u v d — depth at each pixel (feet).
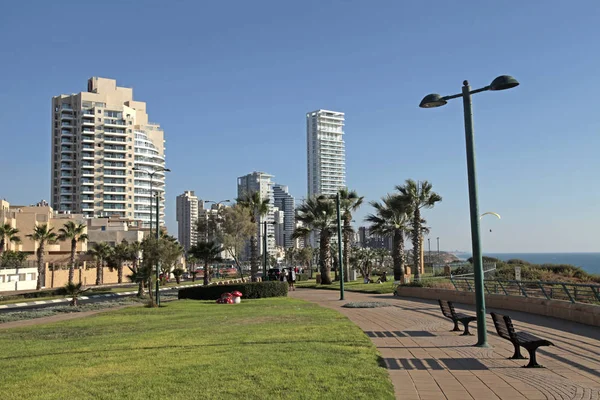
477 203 39.37
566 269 167.02
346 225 167.22
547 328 47.70
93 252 246.06
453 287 96.53
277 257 504.02
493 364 31.73
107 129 434.30
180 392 24.21
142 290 127.85
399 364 31.83
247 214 169.78
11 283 201.16
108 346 39.63
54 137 430.61
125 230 324.39
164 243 94.68
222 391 24.21
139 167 447.42
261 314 64.44
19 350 39.47
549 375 28.58
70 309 89.51
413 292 101.60
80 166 424.46
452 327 50.52
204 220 188.44
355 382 25.76
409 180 127.44
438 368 30.63
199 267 437.58
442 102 40.93
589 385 26.21
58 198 423.23
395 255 145.69
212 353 34.73
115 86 454.40
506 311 65.72
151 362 32.01
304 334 43.83
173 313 71.31
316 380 26.20
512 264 184.96
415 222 127.03
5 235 202.90
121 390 24.94
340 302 89.45
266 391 24.09
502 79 37.93
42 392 25.04
